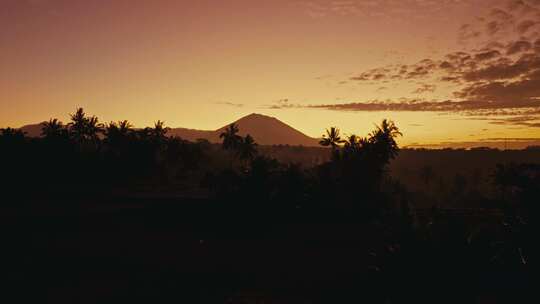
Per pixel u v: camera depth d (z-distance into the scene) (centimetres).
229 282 1978
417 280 1100
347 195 4319
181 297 1758
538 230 1211
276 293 1816
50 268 2136
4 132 5556
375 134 4947
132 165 6731
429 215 1257
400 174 12762
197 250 2672
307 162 15188
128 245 2759
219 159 10950
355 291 1764
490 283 1186
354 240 3009
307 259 2456
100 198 4969
